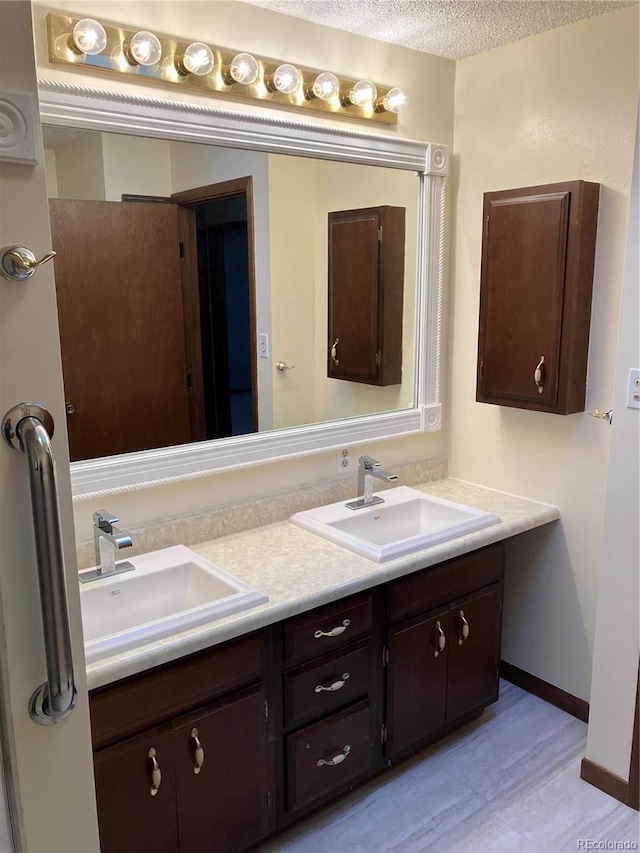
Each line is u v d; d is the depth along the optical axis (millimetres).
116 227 1953
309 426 2479
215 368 2229
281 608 1796
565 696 2682
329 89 2229
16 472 785
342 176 2398
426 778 2314
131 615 1936
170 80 1942
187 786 1751
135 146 1935
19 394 784
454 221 2746
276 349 2359
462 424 2873
